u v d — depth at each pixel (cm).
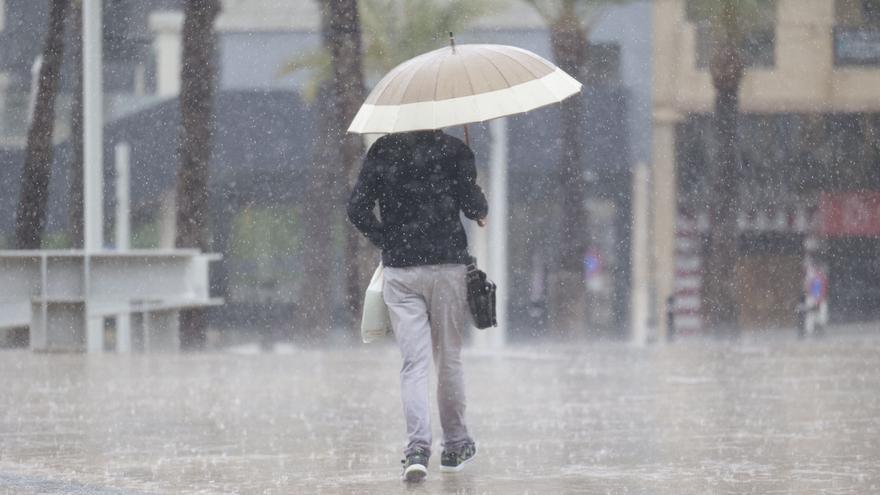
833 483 2138
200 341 7625
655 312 11119
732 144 10688
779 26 11581
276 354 6069
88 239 6856
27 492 2045
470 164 2169
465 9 10131
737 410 3322
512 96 2136
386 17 10094
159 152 11150
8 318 6050
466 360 5694
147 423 3078
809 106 11625
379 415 3253
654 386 4097
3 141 11900
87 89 6881
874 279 11719
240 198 11175
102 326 6003
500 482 2161
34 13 11788
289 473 2286
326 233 9569
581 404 3491
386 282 2173
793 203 11706
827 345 7438
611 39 11212
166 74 11406
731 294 10662
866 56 11612
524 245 11094
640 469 2303
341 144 9269
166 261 6262
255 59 11112
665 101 11200
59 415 3250
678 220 11269
